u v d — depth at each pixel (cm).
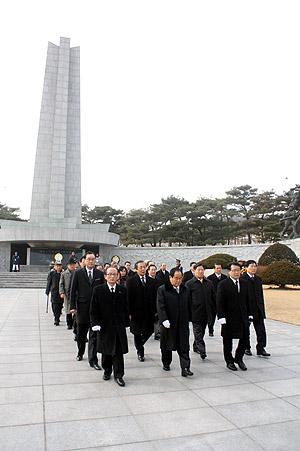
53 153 3088
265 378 515
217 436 336
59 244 3067
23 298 1639
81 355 609
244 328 560
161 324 526
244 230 4516
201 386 477
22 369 546
